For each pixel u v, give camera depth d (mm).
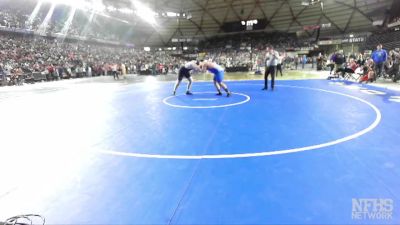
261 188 3230
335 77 17109
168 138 5348
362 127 5684
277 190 3172
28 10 33344
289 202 2914
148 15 43594
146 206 2939
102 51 37938
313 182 3330
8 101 11305
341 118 6539
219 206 2887
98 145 5035
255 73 24688
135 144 5031
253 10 45531
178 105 9102
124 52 41688
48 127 6562
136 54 42250
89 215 2809
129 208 2914
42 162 4270
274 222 2584
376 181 3297
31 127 6586
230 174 3629
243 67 29156
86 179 3629
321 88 12469
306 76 19594
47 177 3727
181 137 5391
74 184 3498
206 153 4445
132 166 4008
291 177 3484
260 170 3721
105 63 31516
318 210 2752
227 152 4461
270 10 45031
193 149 4656
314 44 44875
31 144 5211
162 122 6727
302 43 46844
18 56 24375
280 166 3830
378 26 37969
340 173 3547
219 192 3176
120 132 5902
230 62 32125
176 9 43719
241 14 46906
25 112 8656
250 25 48875
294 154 4266
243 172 3676
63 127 6523
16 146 5105
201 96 11102
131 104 9664
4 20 28500
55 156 4516
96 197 3164
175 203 2977
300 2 41531
